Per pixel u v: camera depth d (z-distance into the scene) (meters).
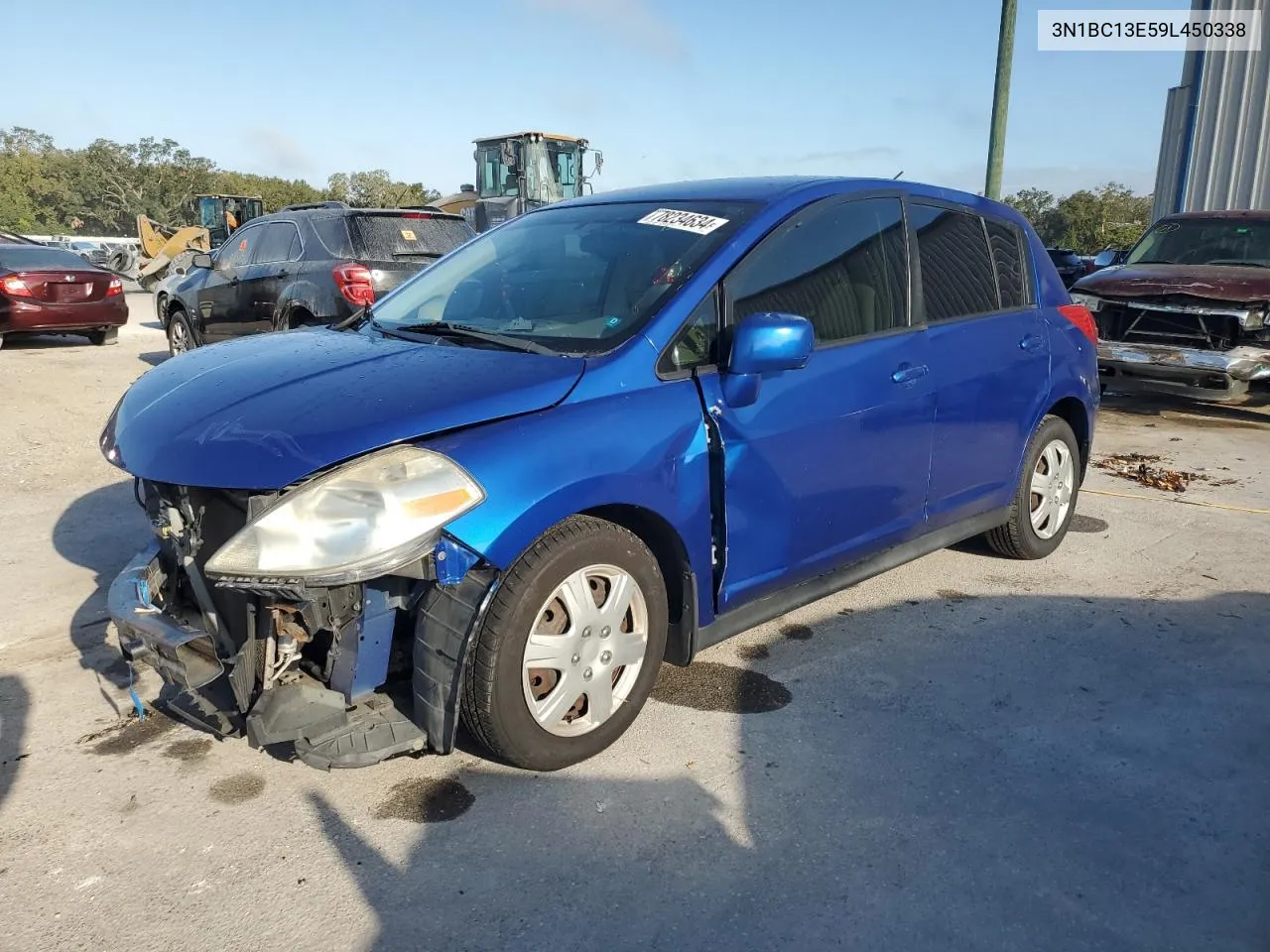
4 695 3.50
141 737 3.24
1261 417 9.14
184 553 2.90
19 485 6.21
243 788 2.94
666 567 3.25
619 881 2.53
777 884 2.52
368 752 2.65
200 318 10.50
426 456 2.61
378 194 91.81
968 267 4.38
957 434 4.19
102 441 3.27
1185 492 6.41
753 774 3.01
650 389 3.07
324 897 2.46
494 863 2.60
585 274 3.54
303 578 2.46
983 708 3.45
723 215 3.59
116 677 3.65
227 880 2.53
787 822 2.78
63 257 12.80
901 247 4.02
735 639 4.02
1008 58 11.73
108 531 5.35
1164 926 2.38
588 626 2.93
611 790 2.92
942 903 2.45
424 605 2.73
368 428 2.65
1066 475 4.99
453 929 2.35
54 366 10.84
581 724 3.01
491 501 2.65
